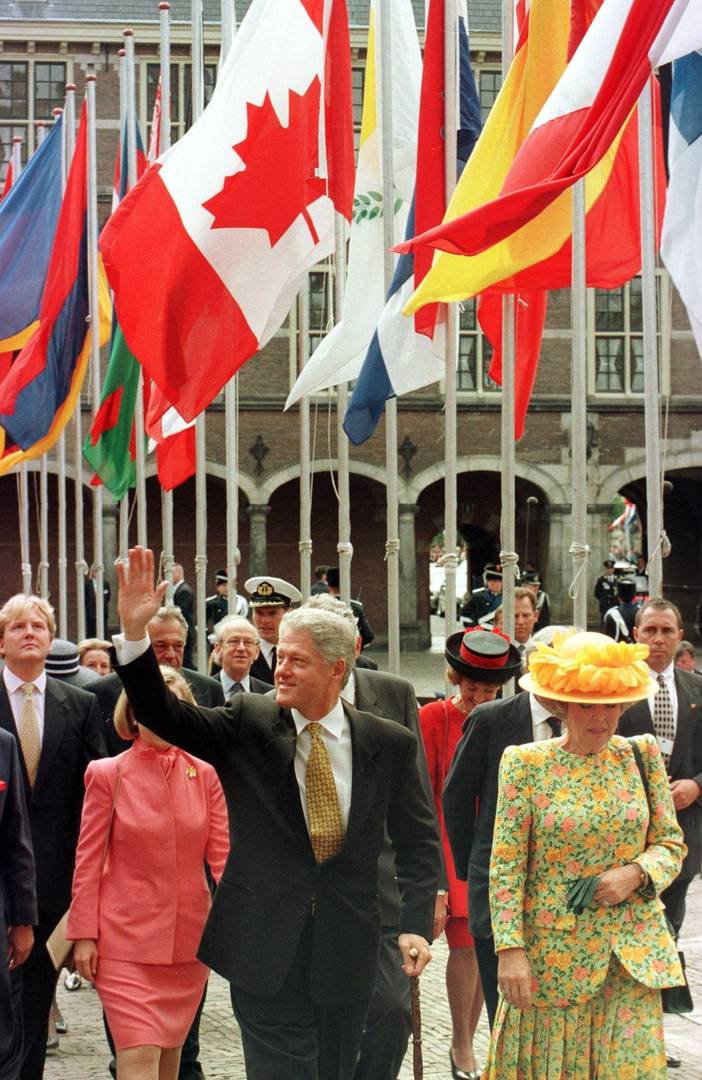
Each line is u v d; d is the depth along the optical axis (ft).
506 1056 17.85
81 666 35.22
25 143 128.47
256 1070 17.70
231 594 54.13
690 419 129.80
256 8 40.52
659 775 18.19
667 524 149.79
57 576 136.15
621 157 37.63
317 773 17.98
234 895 17.83
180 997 21.79
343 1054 18.03
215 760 17.93
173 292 38.93
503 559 37.19
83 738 25.95
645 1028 17.63
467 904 23.32
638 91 27.91
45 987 24.16
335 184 40.57
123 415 58.49
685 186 29.01
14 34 126.62
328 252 41.29
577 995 17.56
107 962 21.65
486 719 23.15
